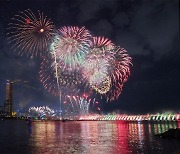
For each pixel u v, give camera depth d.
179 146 38.09
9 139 52.44
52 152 33.50
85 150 34.91
